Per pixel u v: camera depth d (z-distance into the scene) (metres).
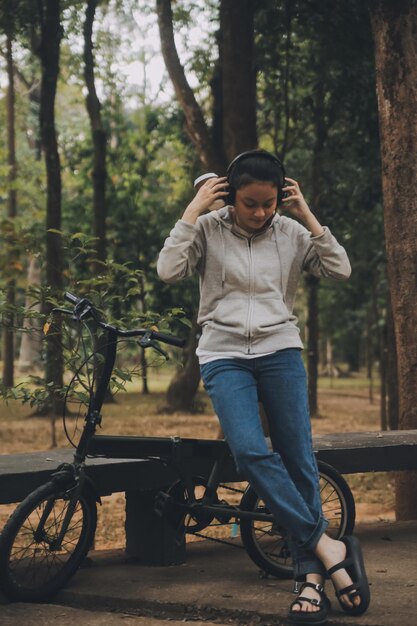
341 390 34.53
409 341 6.82
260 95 16.83
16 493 4.23
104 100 23.64
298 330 3.94
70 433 16.39
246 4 11.98
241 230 3.87
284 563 4.52
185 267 3.83
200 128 12.63
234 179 3.74
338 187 16.92
